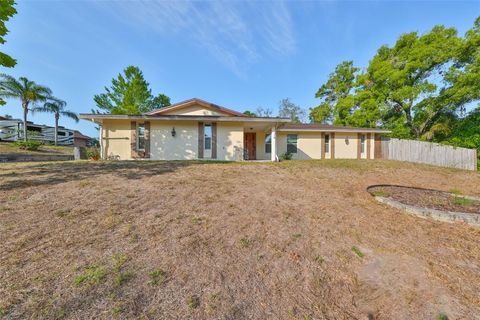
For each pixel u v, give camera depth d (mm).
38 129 23469
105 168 7430
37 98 20062
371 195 5773
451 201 5328
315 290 2205
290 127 16297
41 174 6043
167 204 4172
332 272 2510
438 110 17438
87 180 5527
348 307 2012
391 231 3615
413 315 1937
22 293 1854
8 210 3469
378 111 18875
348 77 27031
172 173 7031
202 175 6961
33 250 2475
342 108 22359
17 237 2717
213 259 2574
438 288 2289
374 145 17203
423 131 18719
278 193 5387
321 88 29266
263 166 9539
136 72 23172
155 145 12062
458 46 15398
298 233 3367
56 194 4324
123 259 2422
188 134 12320
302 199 5035
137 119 11602
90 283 2018
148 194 4668
